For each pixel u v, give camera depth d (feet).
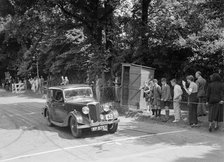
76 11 59.98
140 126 40.04
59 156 27.17
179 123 39.70
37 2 54.70
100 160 25.13
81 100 37.63
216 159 24.17
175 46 53.47
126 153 26.94
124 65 53.72
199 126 37.22
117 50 66.13
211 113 34.06
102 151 28.09
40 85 106.52
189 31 55.06
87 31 63.21
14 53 145.48
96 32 61.21
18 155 28.43
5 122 48.78
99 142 31.89
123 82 54.24
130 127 39.60
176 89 40.50
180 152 26.58
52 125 43.50
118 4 60.85
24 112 59.77
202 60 53.67
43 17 60.08
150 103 46.24
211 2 49.44
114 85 61.87
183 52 57.21
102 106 35.83
